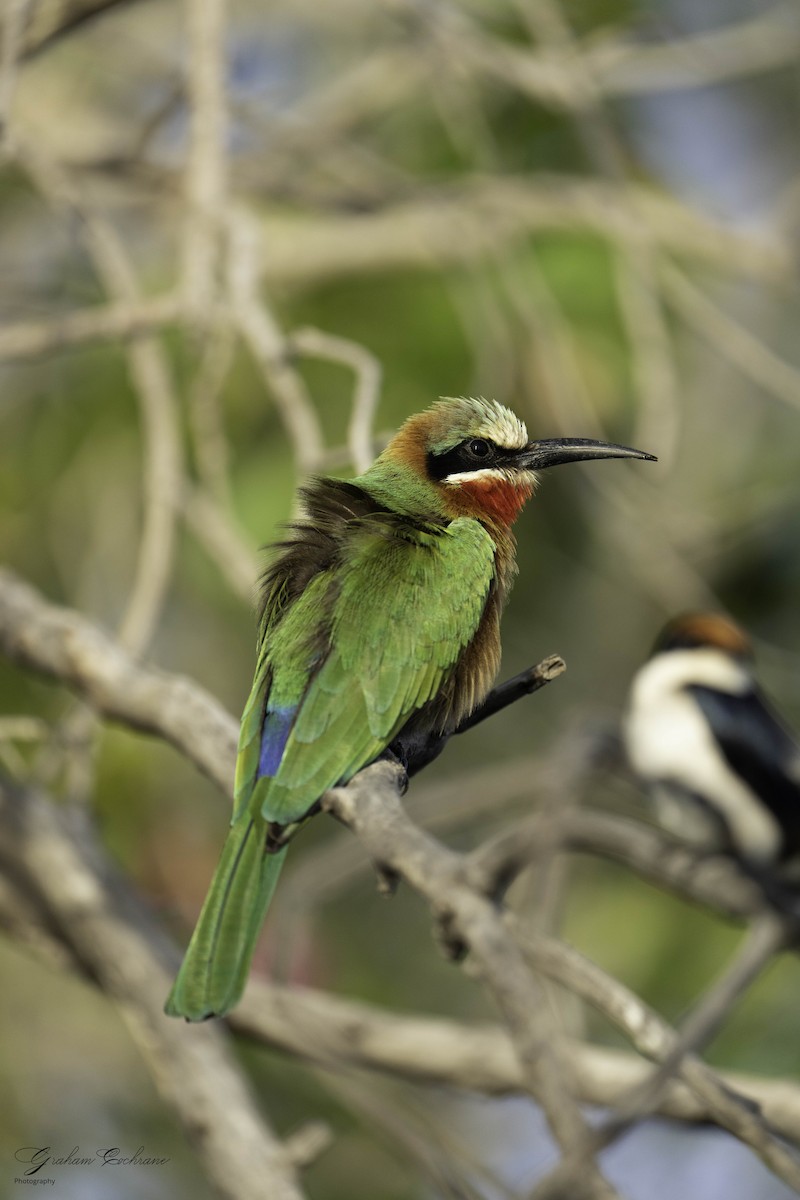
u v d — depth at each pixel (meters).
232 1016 9.74
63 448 13.49
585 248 13.28
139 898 9.78
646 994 13.09
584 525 13.92
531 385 12.98
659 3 14.37
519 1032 5.69
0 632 8.91
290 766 7.48
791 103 15.51
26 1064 12.70
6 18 9.90
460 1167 8.32
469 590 8.29
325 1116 11.93
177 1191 12.18
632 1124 6.20
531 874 9.68
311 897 9.84
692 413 14.38
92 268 13.87
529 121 13.98
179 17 15.61
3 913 9.90
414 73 13.80
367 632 7.96
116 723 8.58
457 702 8.27
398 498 8.91
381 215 13.09
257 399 12.88
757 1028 12.43
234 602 13.22
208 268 9.79
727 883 11.98
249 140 14.50
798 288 13.26
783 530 14.20
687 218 13.34
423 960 13.70
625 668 15.97
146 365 9.73
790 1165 6.06
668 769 15.32
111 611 13.28
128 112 15.67
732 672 15.51
